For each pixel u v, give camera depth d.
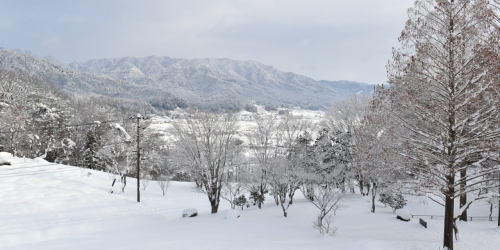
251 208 34.62
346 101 44.72
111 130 47.62
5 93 64.00
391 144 18.16
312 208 33.38
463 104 14.94
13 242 20.56
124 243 17.86
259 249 15.81
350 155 40.50
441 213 31.97
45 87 104.25
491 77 14.12
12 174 42.31
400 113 17.22
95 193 38.28
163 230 22.06
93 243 18.23
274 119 34.44
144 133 52.62
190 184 56.38
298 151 34.91
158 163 56.25
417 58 15.68
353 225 25.48
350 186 43.12
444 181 16.80
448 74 15.34
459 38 14.70
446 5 15.34
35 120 57.19
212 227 22.39
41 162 50.38
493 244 20.19
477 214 31.86
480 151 15.61
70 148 60.31
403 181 17.95
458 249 19.25
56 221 28.61
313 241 17.94
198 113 29.47
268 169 31.08
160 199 41.50
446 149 16.33
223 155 29.75
